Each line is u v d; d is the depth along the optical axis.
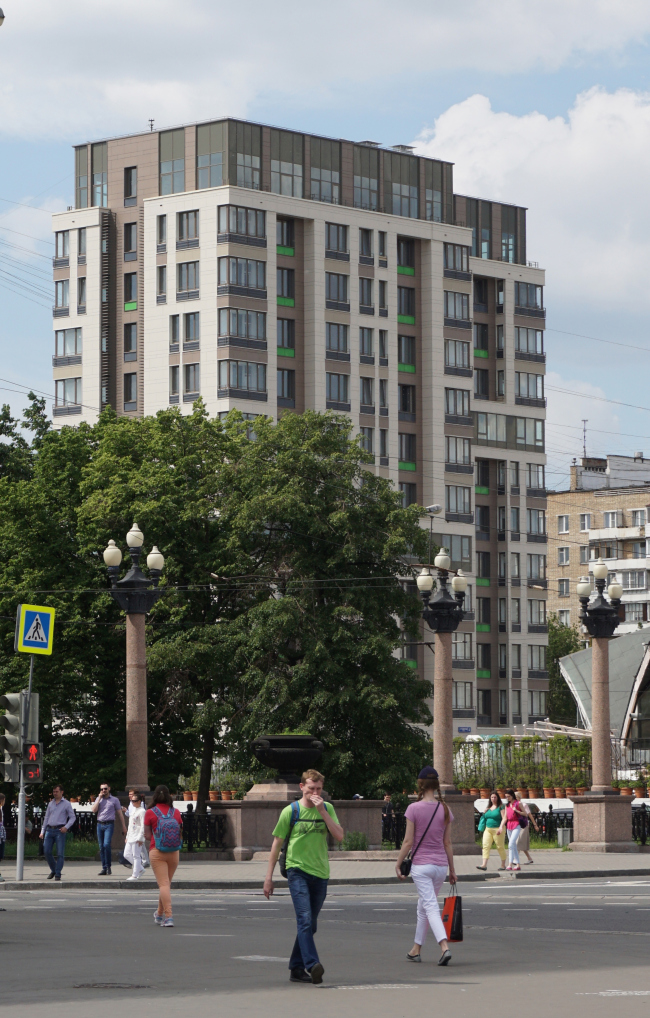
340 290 138.12
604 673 57.47
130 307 137.88
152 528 65.56
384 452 140.62
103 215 139.00
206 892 40.06
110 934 26.02
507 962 21.17
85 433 71.12
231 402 130.25
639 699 91.75
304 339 136.50
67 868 48.69
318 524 65.44
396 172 144.75
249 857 51.25
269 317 133.38
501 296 156.75
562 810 67.25
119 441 69.12
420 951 21.91
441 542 143.50
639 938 25.06
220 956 22.05
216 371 131.12
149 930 26.92
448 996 17.34
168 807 27.89
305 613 64.38
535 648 155.00
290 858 19.19
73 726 66.25
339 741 64.00
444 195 148.38
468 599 145.38
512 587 154.12
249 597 67.19
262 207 133.62
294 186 137.62
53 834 42.69
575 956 22.03
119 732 65.12
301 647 64.19
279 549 67.62
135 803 42.09
